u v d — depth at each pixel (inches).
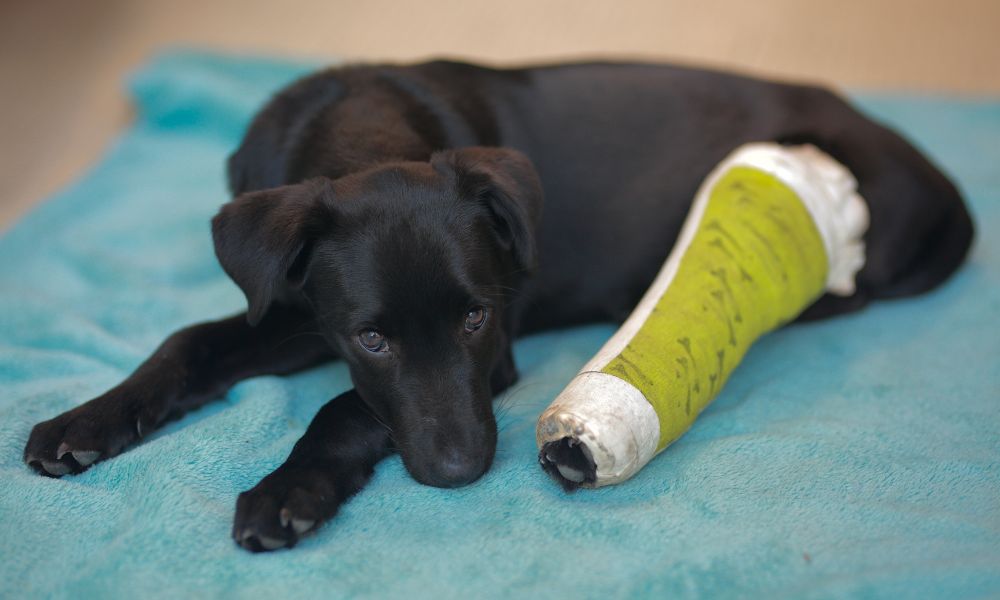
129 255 50.1
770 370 42.9
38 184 61.9
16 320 44.8
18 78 75.8
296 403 40.8
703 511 36.1
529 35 79.3
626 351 37.3
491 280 38.0
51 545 35.6
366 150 40.4
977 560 34.2
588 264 45.1
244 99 59.6
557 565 34.4
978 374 42.2
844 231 44.1
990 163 55.9
